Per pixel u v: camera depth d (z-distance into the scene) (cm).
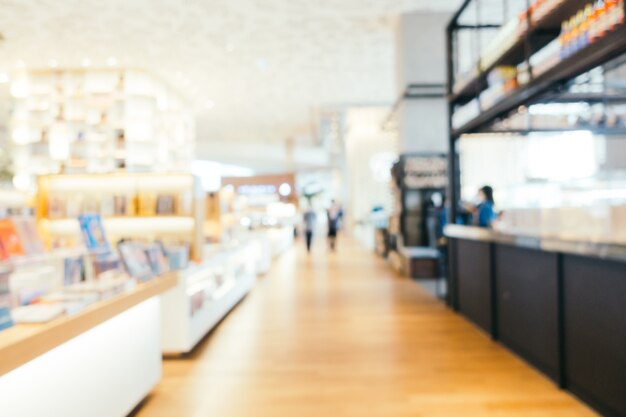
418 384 355
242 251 753
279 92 1344
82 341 257
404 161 909
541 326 375
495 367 392
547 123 569
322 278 925
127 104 995
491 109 473
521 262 412
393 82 1251
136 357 320
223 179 2275
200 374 386
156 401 333
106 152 967
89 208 564
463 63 949
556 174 685
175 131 1241
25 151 962
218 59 1038
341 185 2598
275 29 885
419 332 507
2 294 215
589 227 329
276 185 2278
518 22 422
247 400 332
